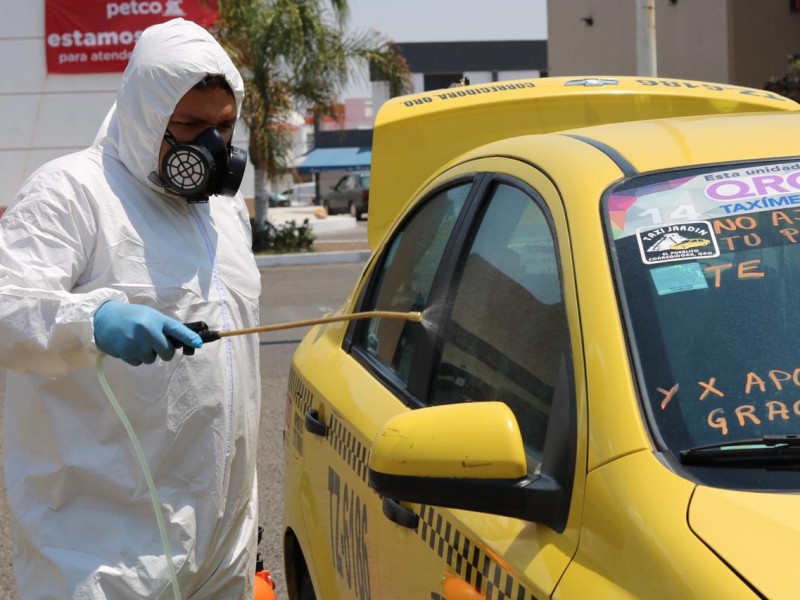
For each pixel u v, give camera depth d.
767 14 17.62
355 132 53.66
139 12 23.20
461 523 2.18
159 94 2.61
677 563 1.64
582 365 1.99
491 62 53.44
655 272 2.10
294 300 14.64
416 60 53.06
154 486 2.66
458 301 2.69
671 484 1.76
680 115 4.20
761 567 1.58
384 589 2.63
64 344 2.43
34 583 2.70
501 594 1.95
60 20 23.19
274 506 5.79
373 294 3.45
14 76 23.31
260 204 22.98
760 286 2.10
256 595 3.30
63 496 2.66
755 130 2.54
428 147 4.13
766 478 1.79
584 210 2.22
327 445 3.17
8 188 23.55
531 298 2.32
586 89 4.18
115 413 2.63
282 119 21.92
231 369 2.82
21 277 2.49
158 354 2.42
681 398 1.92
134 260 2.66
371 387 3.00
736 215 2.21
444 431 1.93
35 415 2.67
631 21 20.72
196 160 2.65
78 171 2.65
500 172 2.71
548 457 1.97
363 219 41.09
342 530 2.98
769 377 1.96
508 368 2.32
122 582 2.63
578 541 1.82
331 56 21.16
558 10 24.89
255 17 20.61
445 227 2.96
